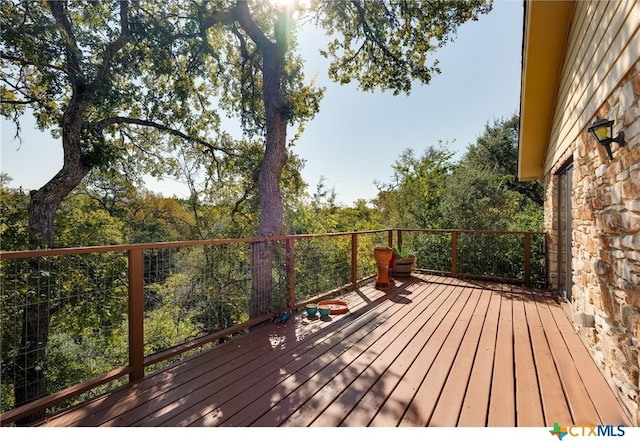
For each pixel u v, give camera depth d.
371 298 4.80
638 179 1.86
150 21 6.59
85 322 3.87
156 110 8.36
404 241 7.83
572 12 3.64
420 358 2.76
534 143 6.22
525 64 4.41
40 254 1.90
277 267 4.07
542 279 5.94
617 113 2.18
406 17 6.54
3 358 2.65
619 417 1.94
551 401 2.10
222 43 7.94
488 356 2.80
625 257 2.08
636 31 1.86
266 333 3.37
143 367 2.42
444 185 9.70
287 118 5.62
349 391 2.21
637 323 1.88
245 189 10.79
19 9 5.71
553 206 5.30
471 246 6.77
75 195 10.63
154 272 3.14
